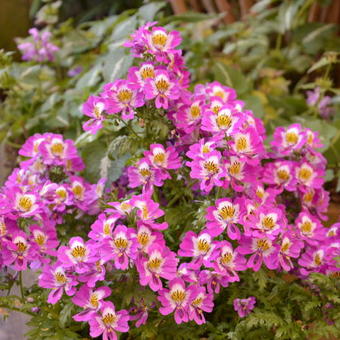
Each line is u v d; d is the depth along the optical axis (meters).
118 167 0.84
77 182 0.73
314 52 1.31
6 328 0.72
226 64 1.21
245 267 0.65
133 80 0.68
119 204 0.64
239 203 0.65
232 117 0.66
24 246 0.65
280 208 0.69
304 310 0.68
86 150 0.90
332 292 0.68
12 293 0.75
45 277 0.64
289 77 1.39
